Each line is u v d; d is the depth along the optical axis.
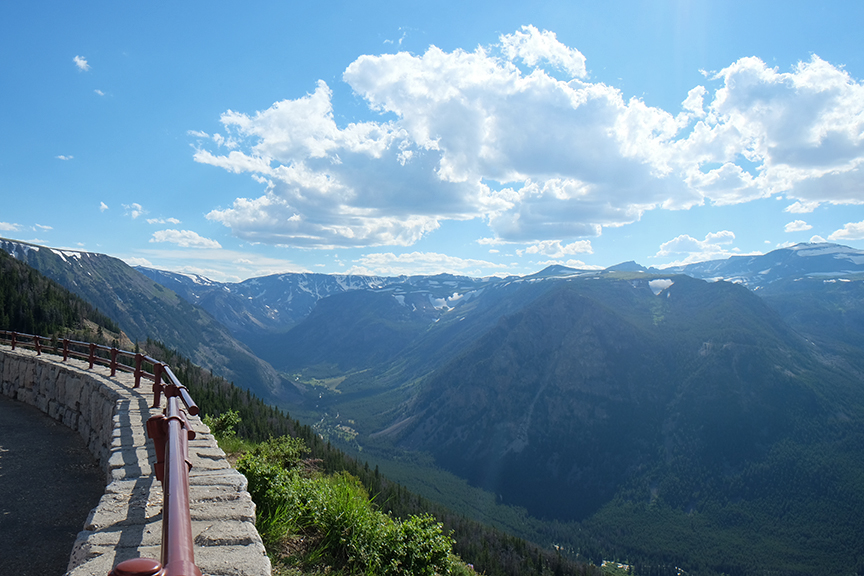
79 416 15.00
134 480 7.09
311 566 7.43
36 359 19.03
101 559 4.80
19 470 10.93
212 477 7.27
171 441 4.24
